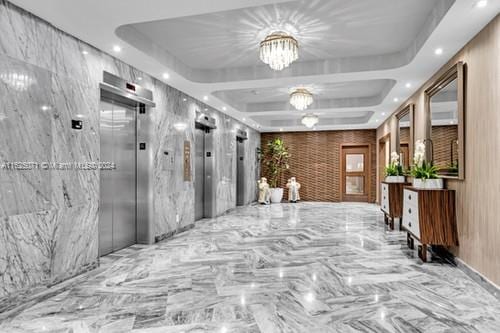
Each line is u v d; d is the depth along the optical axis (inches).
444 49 167.9
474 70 151.0
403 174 281.9
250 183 466.0
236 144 422.9
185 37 179.5
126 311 112.5
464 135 160.2
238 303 119.0
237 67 229.6
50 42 136.7
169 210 235.8
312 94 313.4
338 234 245.9
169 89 238.7
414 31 171.8
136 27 166.2
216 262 171.3
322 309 114.0
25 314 111.0
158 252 192.5
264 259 177.3
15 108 119.7
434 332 98.6
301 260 175.3
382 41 185.2
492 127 133.8
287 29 170.6
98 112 165.6
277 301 120.8
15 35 120.5
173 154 242.8
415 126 256.8
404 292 130.3
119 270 157.8
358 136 487.8
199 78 234.2
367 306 116.7
